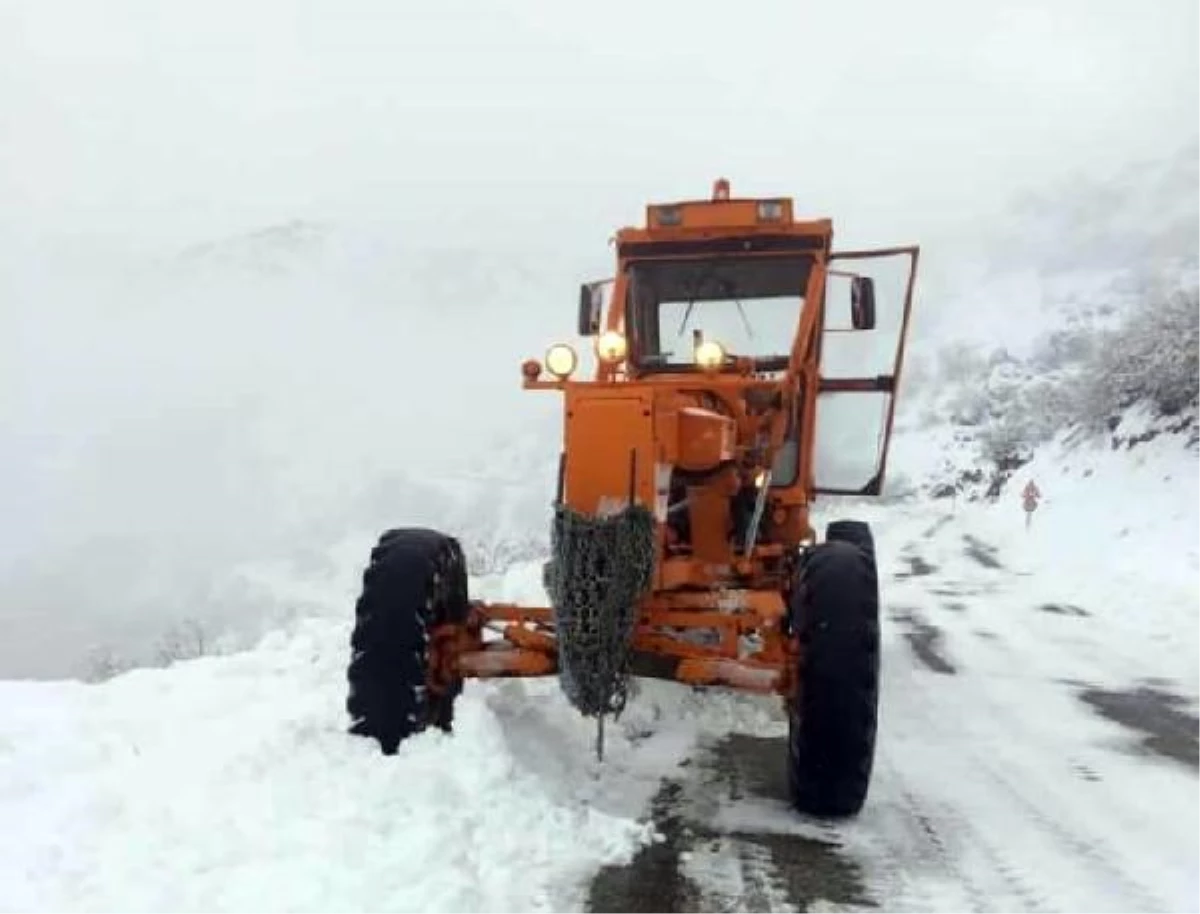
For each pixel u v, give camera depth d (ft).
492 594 30.42
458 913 10.96
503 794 13.75
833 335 22.48
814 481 22.34
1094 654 30.30
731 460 17.75
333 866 11.35
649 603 15.46
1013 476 106.42
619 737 18.16
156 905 10.46
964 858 13.84
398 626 14.79
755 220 22.06
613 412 14.98
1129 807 16.17
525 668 15.35
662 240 22.53
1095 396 94.68
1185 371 83.82
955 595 44.29
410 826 12.46
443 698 15.55
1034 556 62.13
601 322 23.07
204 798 13.05
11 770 13.89
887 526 83.51
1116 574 50.44
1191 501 68.23
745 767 17.06
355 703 14.78
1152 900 12.73
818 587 14.70
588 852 13.20
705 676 15.01
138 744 15.71
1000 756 18.97
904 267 22.38
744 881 12.84
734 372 20.03
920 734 20.49
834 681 14.23
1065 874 13.43
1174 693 24.98
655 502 14.74
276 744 14.79
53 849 11.57
